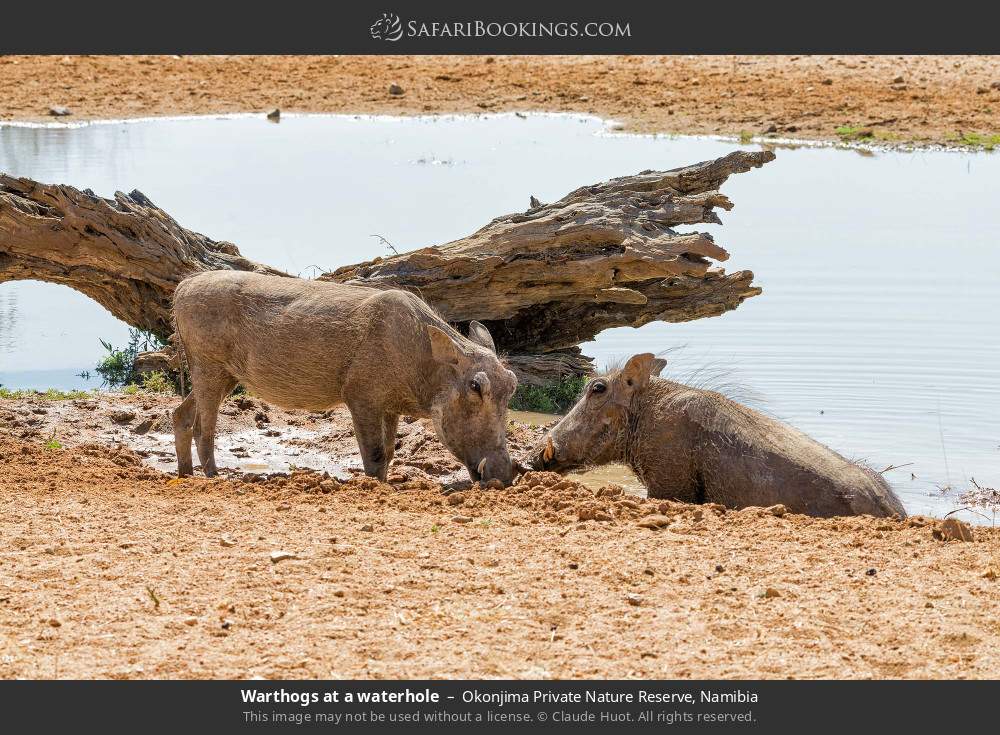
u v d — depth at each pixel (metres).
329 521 20.52
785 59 94.12
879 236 51.38
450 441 24.11
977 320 39.62
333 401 25.39
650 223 37.72
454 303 37.28
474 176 60.41
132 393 34.03
